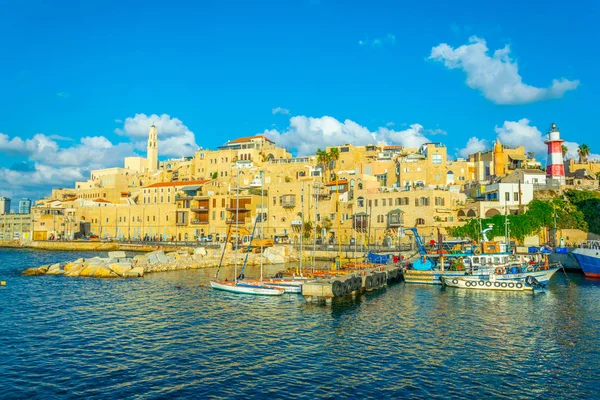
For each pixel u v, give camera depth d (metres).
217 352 36.78
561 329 44.38
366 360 35.16
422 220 113.81
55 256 129.38
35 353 35.91
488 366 34.09
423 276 73.00
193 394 28.59
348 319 48.28
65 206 192.50
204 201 156.50
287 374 32.09
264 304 56.00
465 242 83.62
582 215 106.56
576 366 34.25
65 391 28.78
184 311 51.66
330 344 39.25
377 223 122.56
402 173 142.38
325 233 132.12
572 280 77.38
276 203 143.75
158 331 42.91
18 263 108.50
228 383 30.36
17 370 32.22
